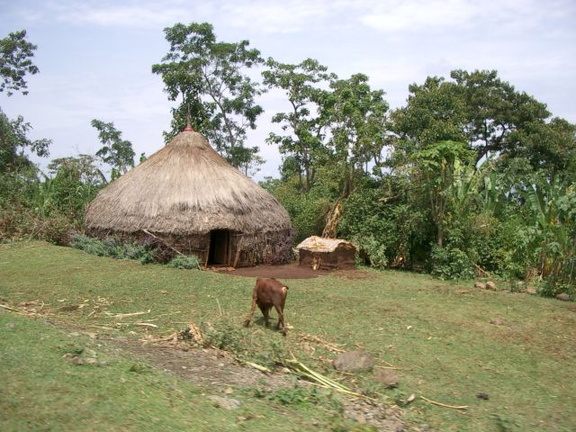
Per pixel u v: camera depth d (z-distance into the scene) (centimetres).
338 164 2138
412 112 2316
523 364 816
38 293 1092
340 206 2000
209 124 2770
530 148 2586
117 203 1695
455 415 631
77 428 425
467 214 1708
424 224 1705
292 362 724
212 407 519
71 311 965
